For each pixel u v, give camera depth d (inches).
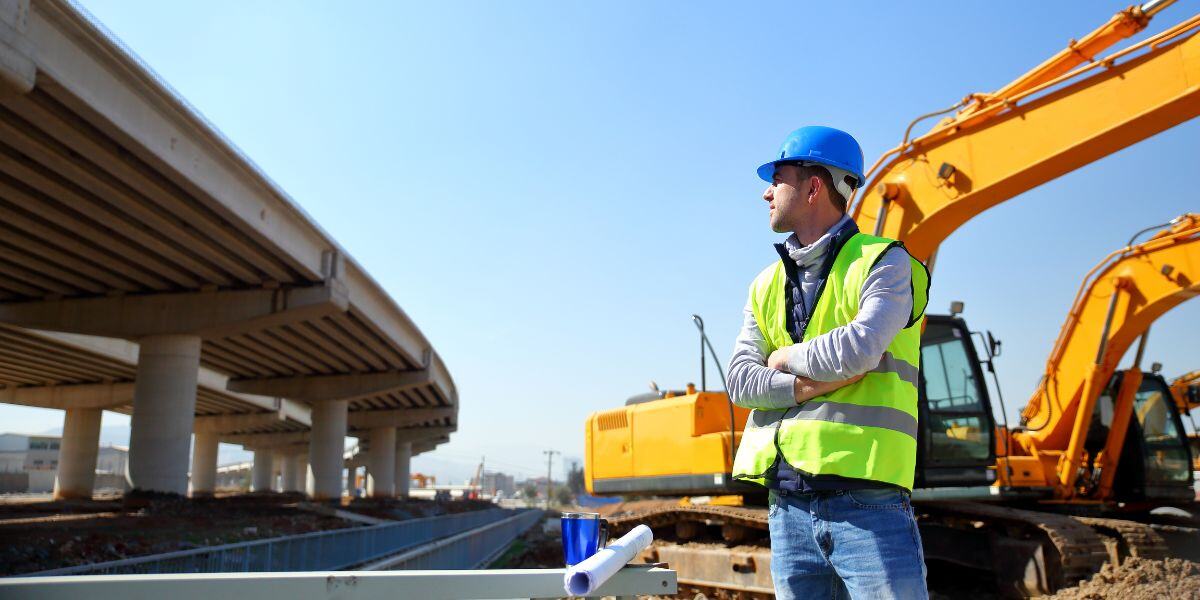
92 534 768.9
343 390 2224.4
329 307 1331.2
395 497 3228.3
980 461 397.7
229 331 1363.2
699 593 415.8
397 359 2073.1
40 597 72.9
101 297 1363.2
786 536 101.4
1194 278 453.1
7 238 1039.6
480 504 3558.1
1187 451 523.2
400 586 84.4
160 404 1317.7
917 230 393.1
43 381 2320.4
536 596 89.4
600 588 94.3
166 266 1227.2
